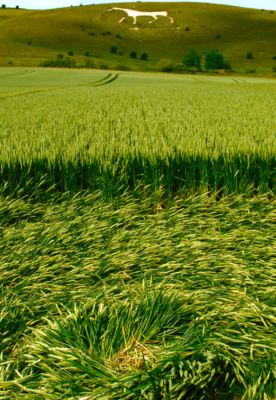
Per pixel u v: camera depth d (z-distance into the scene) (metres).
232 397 1.77
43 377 1.69
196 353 1.79
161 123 6.75
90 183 4.09
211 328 1.96
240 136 4.85
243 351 1.85
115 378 1.66
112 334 1.94
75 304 2.08
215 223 3.28
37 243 2.91
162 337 1.92
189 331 1.94
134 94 15.98
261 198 3.70
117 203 3.75
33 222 3.50
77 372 1.73
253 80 46.75
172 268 2.65
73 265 2.71
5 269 2.58
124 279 2.60
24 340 1.99
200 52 99.00
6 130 5.88
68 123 6.99
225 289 2.36
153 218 3.45
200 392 1.79
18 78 41.09
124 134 5.29
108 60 84.25
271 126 5.84
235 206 3.73
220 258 2.71
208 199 3.71
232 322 1.99
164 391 1.64
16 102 12.26
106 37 113.88
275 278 2.51
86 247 2.90
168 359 1.70
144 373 1.65
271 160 3.92
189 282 2.45
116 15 140.62
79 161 4.14
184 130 5.60
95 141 4.90
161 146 4.40
